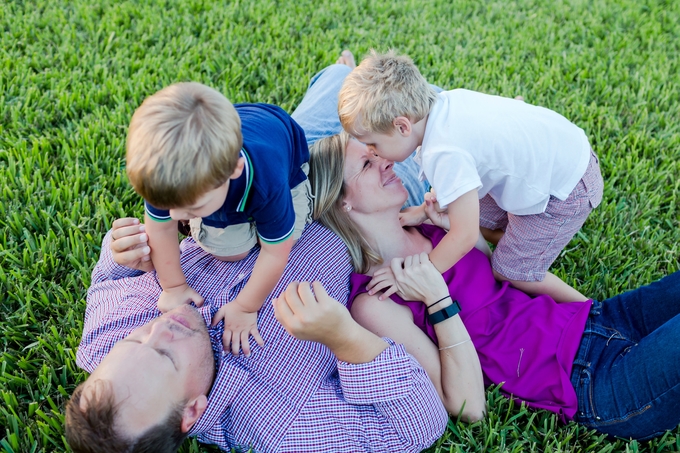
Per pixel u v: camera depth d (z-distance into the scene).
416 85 2.13
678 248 2.94
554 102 3.70
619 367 2.08
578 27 4.46
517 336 2.24
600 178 2.46
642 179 3.25
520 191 2.29
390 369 1.91
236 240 2.10
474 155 2.15
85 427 1.63
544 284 2.63
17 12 4.04
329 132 2.96
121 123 3.35
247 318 2.03
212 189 1.60
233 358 1.98
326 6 4.47
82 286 2.62
